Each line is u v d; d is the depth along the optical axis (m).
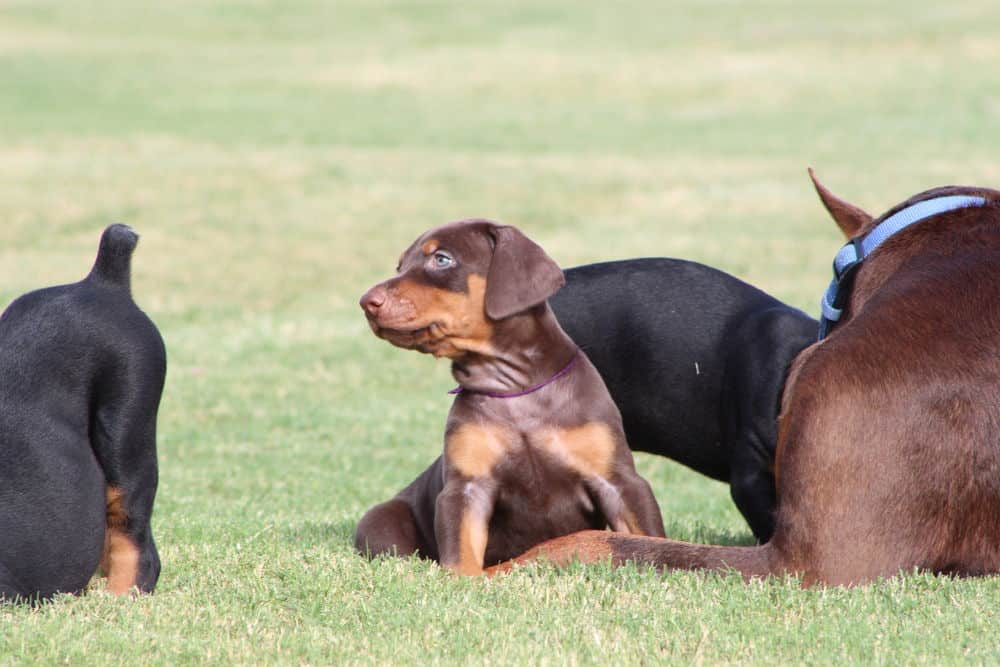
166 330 23.98
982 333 8.09
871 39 61.47
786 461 8.30
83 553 8.02
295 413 18.75
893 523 8.06
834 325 9.05
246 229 32.62
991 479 7.96
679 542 8.93
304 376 21.00
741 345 11.38
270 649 7.38
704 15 70.44
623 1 75.56
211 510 13.06
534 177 39.31
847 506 8.09
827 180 37.97
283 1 77.94
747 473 11.20
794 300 25.16
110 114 49.22
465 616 7.86
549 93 54.44
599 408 10.02
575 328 12.00
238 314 25.36
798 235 31.81
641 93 53.91
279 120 49.03
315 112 50.78
